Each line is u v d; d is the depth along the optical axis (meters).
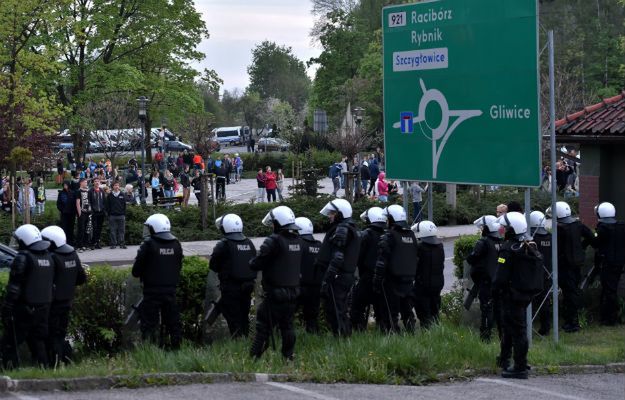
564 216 20.98
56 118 55.03
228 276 16.50
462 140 20.03
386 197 49.94
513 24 18.89
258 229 43.25
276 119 143.25
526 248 15.06
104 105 64.88
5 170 50.84
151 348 15.04
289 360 15.42
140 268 15.91
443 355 15.80
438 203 48.19
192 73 69.44
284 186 73.69
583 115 24.73
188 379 13.81
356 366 14.71
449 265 34.06
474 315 20.12
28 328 14.69
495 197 51.56
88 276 16.89
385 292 17.91
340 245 16.75
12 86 45.59
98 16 62.25
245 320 16.78
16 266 14.48
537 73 18.55
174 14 67.50
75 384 13.09
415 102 21.02
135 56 68.25
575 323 21.14
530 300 15.25
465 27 19.78
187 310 17.47
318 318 18.59
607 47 100.69
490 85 19.38
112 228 38.03
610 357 17.27
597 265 21.94
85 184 37.41
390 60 21.47
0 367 14.76
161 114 70.88
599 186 24.70
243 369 14.45
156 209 43.19
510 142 19.09
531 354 17.22
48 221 40.28
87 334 16.98
